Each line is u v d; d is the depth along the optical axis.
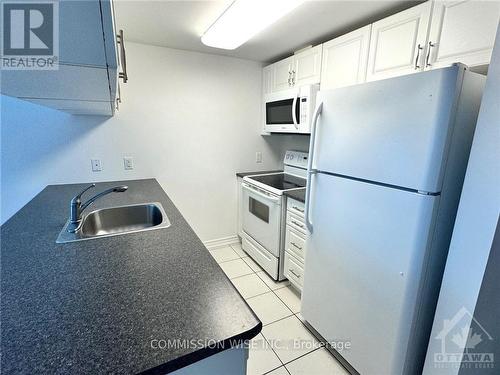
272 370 1.49
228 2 1.50
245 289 2.27
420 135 1.03
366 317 1.33
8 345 0.57
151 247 1.08
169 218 1.42
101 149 2.26
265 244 2.47
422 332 1.19
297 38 2.09
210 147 2.74
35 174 2.09
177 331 0.62
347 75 1.83
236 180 2.97
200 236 2.91
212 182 2.83
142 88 2.33
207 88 2.60
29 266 0.91
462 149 1.05
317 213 1.60
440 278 1.16
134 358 0.55
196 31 1.96
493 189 0.90
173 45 2.31
